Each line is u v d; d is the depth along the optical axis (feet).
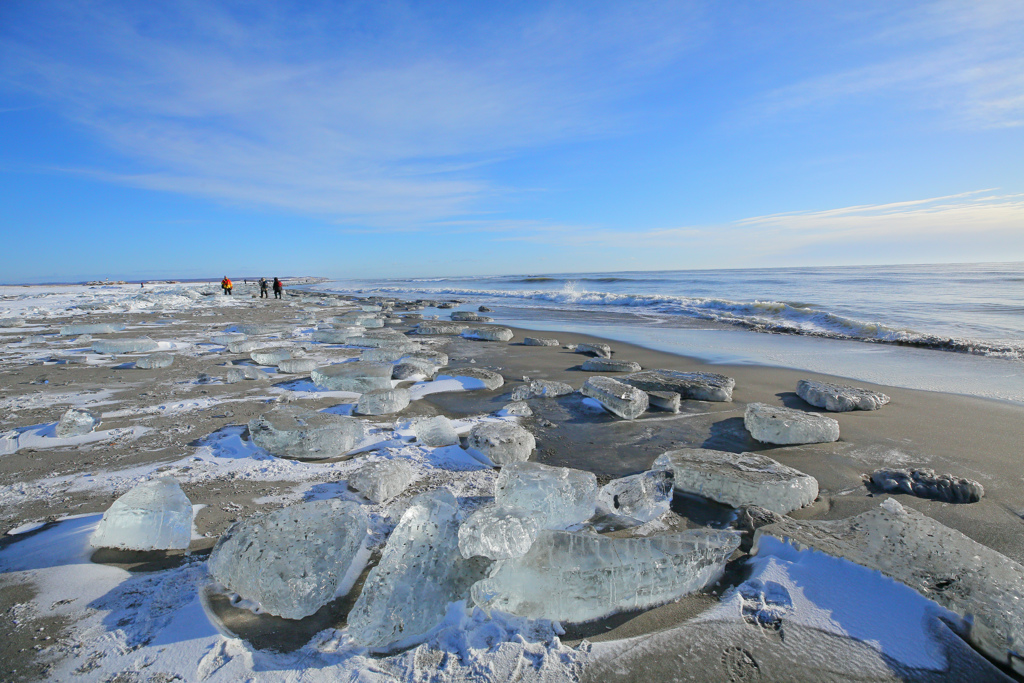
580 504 7.78
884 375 17.93
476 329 29.58
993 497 8.33
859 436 11.54
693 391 15.21
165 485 7.27
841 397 13.62
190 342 26.23
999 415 12.89
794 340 27.02
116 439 10.91
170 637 5.00
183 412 13.01
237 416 12.67
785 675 4.72
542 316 42.98
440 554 5.63
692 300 47.91
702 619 5.48
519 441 10.23
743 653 4.98
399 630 5.11
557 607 5.46
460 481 9.04
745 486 8.11
